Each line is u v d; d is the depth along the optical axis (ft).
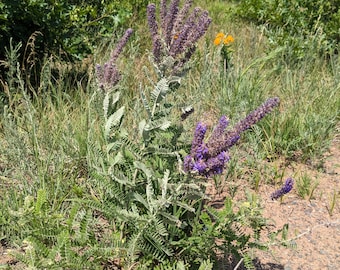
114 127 2.17
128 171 2.21
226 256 2.24
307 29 5.47
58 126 3.08
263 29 5.64
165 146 2.23
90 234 2.08
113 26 4.89
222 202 2.82
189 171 1.82
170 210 2.24
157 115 2.12
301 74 4.48
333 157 3.49
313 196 3.00
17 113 3.08
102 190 2.47
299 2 5.62
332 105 3.92
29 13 3.61
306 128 3.52
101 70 2.43
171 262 2.14
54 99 3.57
